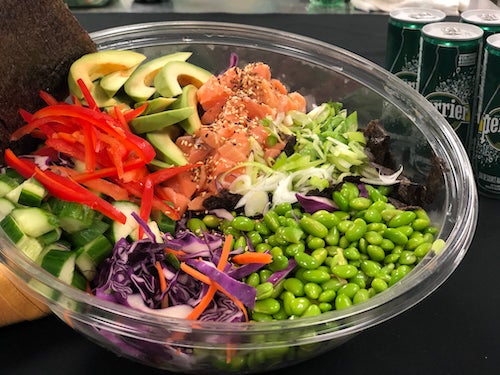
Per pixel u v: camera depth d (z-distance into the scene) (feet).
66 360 1.13
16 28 1.26
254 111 1.44
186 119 1.39
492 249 1.39
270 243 1.23
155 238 1.18
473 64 1.49
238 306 1.09
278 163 1.37
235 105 1.42
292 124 1.49
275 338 0.95
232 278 1.11
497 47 1.42
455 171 1.28
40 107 1.35
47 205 1.17
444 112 1.54
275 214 1.27
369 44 2.19
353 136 1.47
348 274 1.15
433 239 1.22
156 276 1.13
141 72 1.44
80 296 0.98
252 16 2.40
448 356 1.15
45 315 1.19
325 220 1.24
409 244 1.22
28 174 1.20
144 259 1.13
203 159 1.37
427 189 1.33
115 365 1.13
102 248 1.16
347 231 1.22
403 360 1.14
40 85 1.34
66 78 1.40
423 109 1.41
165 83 1.41
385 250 1.22
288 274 1.18
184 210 1.32
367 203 1.29
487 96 1.47
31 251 1.11
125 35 1.59
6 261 1.03
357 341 1.18
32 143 1.32
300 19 2.38
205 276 1.09
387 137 1.44
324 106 1.56
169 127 1.38
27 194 1.14
